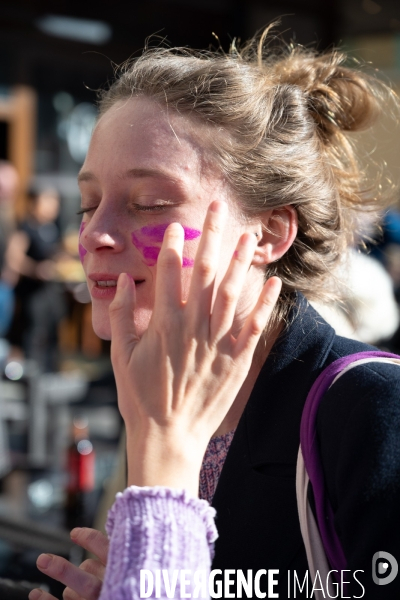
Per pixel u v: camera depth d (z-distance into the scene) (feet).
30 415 14.65
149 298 4.25
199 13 20.03
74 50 25.75
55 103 30.32
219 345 3.70
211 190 4.22
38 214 26.27
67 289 26.58
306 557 3.89
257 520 4.04
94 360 25.34
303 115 4.71
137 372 3.67
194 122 4.25
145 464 3.50
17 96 29.40
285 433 4.11
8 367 15.58
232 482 4.20
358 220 5.77
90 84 29.76
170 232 3.83
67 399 15.52
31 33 24.04
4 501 9.05
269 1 18.26
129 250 4.24
